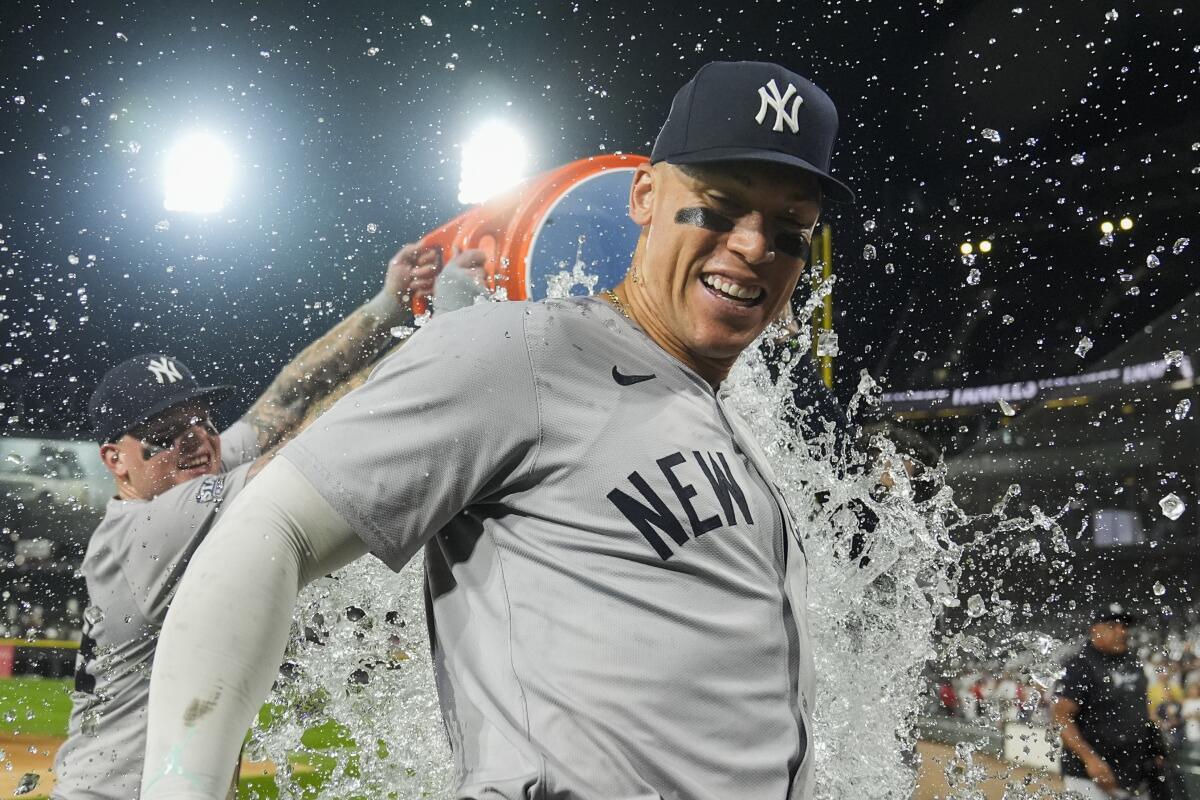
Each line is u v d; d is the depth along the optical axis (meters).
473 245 2.58
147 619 2.41
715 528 1.26
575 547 1.22
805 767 1.30
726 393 1.74
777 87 1.39
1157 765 4.20
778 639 1.30
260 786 2.90
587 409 1.26
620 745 1.15
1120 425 8.80
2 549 6.60
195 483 2.45
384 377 1.23
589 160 2.69
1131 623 4.45
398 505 1.17
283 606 1.11
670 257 1.40
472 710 1.21
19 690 5.57
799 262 1.43
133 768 2.40
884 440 2.29
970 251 9.77
